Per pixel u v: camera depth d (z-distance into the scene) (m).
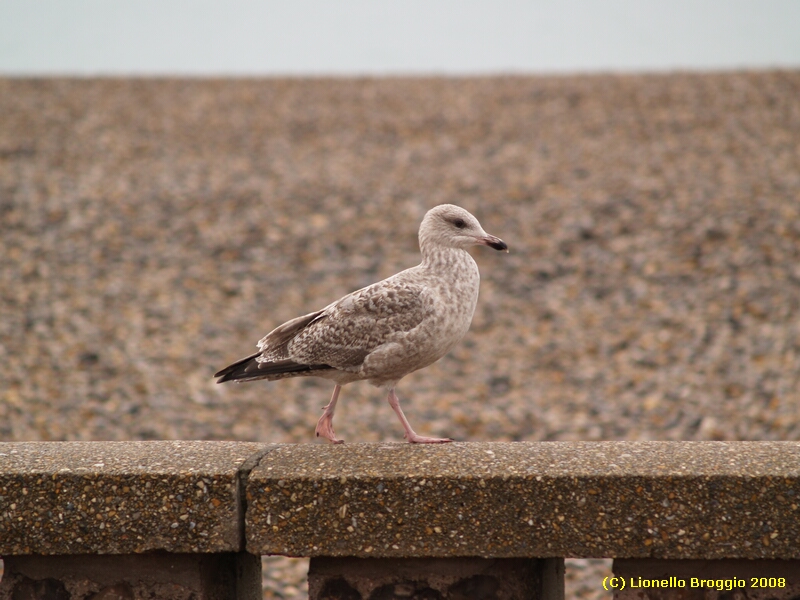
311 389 13.45
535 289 16.97
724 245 17.98
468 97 32.88
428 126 29.47
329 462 4.75
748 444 4.94
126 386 13.29
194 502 4.59
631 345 14.59
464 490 4.52
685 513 4.45
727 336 14.46
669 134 26.73
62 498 4.60
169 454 4.89
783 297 15.59
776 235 18.05
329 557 4.79
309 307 16.47
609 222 19.84
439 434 11.80
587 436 11.69
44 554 4.66
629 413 12.33
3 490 4.61
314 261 18.56
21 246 18.94
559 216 20.44
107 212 21.14
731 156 23.95
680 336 14.70
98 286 17.19
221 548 4.60
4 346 14.47
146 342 14.88
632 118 28.78
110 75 37.62
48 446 5.08
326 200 22.20
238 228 20.30
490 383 13.53
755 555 4.43
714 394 12.66
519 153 25.84
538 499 4.50
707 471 4.48
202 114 31.25
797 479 4.39
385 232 19.98
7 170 24.03
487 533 4.53
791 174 21.80
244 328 15.58
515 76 36.25
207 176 24.25
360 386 13.58
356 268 18.16
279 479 4.58
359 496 4.56
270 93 34.38
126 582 4.80
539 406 12.70
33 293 16.70
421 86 35.16
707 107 29.34
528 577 4.77
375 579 4.78
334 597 4.81
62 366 13.88
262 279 17.70
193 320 15.81
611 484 4.47
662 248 18.28
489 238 5.99
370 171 24.70
